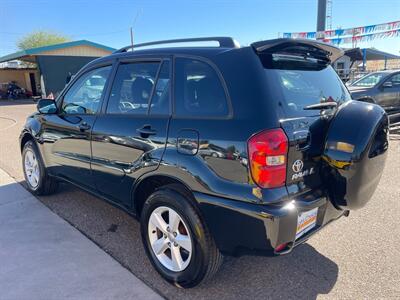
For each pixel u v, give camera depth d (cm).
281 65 248
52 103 400
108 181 325
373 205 411
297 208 225
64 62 2336
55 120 392
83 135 346
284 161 219
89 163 345
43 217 391
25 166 470
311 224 246
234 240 231
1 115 1543
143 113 285
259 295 256
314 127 242
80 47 2386
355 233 344
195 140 240
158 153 262
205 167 236
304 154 233
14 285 268
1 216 395
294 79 254
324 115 254
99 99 336
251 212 218
